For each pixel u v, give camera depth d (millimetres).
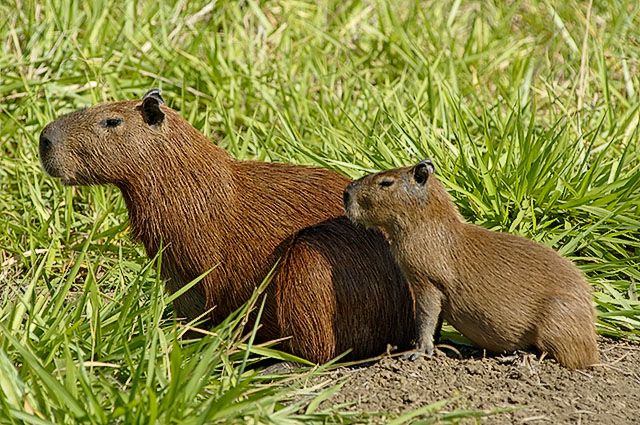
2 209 12352
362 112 13844
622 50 15867
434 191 8195
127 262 10406
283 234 8625
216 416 6727
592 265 10016
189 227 8594
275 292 8586
